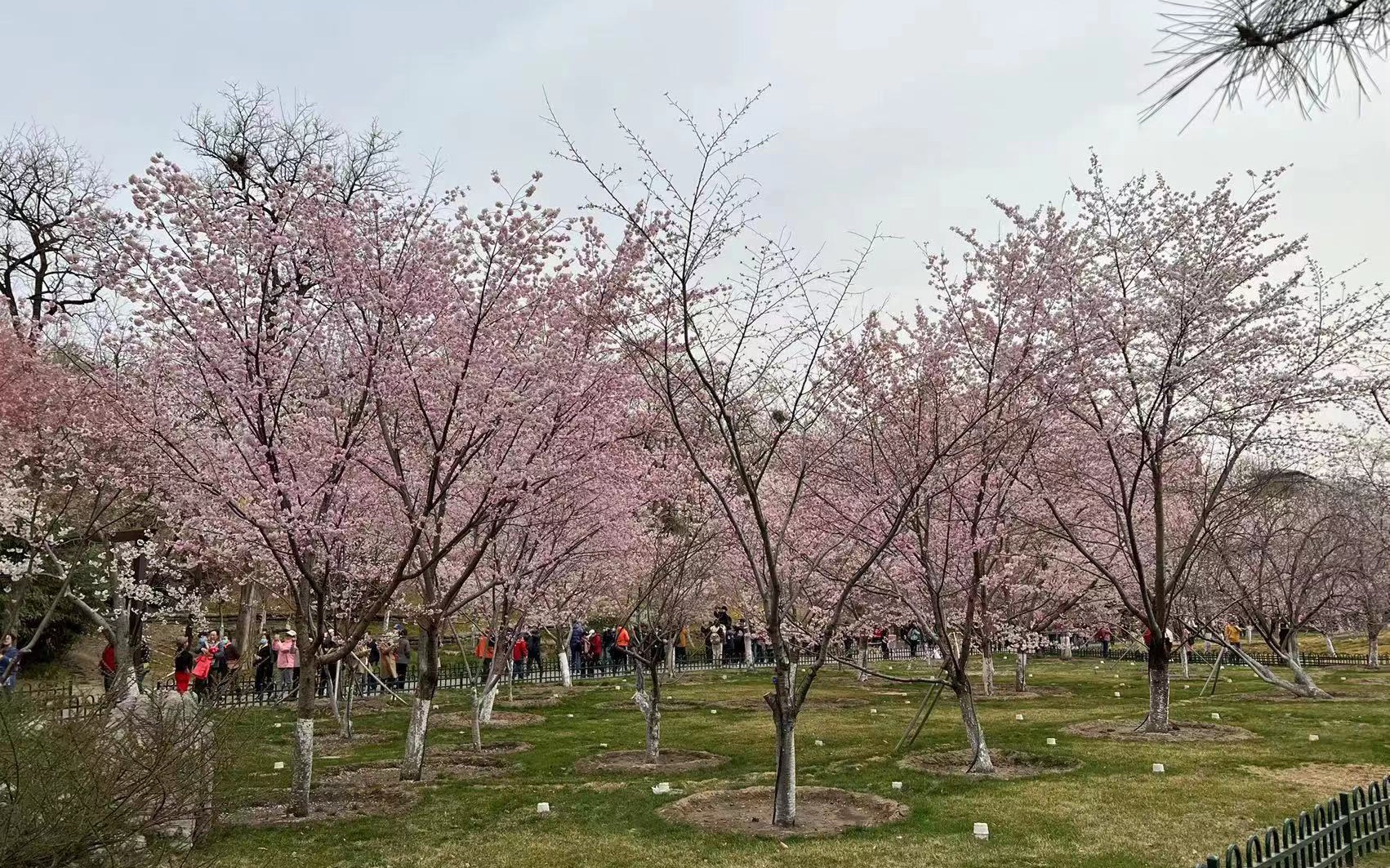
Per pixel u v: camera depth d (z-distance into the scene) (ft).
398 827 32.78
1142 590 50.52
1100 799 34.19
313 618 50.90
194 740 23.47
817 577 49.26
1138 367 49.21
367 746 52.29
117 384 37.60
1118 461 52.49
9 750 19.22
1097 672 98.89
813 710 65.87
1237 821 30.83
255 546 37.14
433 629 42.75
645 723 60.64
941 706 68.39
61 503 59.82
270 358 33.96
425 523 36.73
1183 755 42.65
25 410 50.31
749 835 30.58
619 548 55.98
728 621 113.19
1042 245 41.68
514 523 48.47
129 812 20.21
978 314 42.04
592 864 28.04
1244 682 81.82
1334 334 48.26
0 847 17.57
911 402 41.29
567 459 38.19
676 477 46.16
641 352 33.37
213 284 33.96
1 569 54.44
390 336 35.04
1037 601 71.46
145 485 43.06
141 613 64.34
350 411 38.45
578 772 43.86
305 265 34.99
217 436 37.29
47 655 76.28
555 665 104.78
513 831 31.99
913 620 56.08
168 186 32.94
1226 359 47.09
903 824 31.48
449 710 68.90
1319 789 35.45
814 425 42.78
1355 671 89.04
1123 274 49.44
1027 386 40.83
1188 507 68.54
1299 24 8.94
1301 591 70.74
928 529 42.24
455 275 35.68
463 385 34.96
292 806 34.65
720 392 38.58
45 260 68.80
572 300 35.94
